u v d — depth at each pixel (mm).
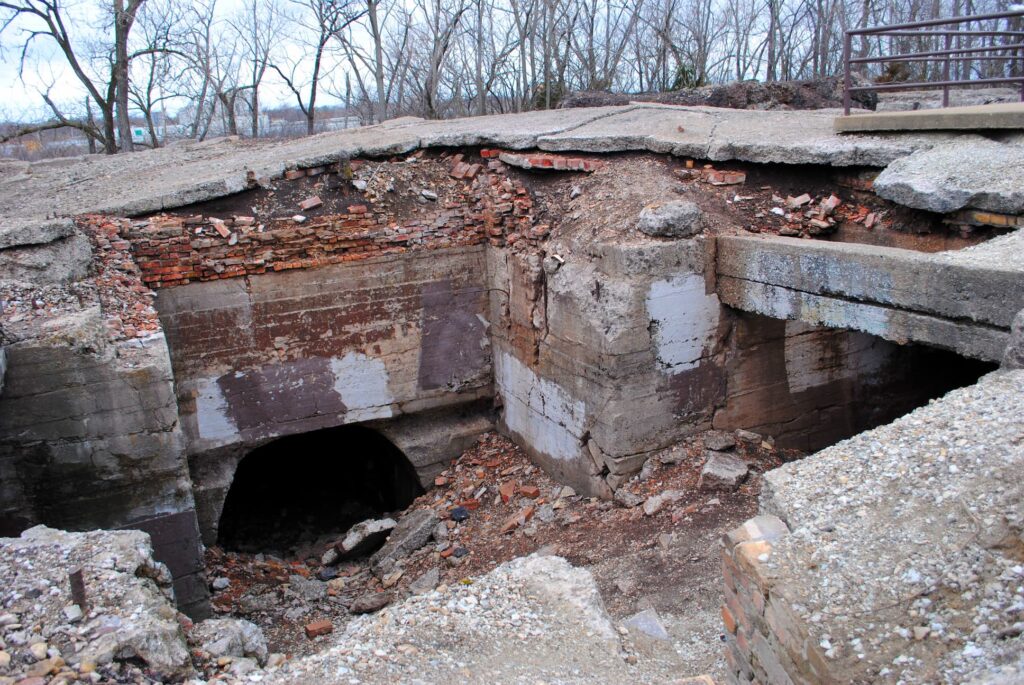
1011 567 2734
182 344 7641
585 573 4285
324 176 8469
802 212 7055
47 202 8672
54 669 3207
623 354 6668
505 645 3760
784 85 12984
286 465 10641
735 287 6672
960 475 3115
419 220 8430
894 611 2740
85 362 6211
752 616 3039
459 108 22031
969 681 2434
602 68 21812
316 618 6852
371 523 8062
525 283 7941
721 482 6492
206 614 6906
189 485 6703
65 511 6402
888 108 12492
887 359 7879
